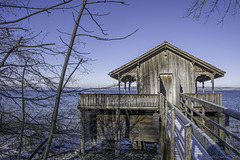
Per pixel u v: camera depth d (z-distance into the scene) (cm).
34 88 282
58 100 202
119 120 1156
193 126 227
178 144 421
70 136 326
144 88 1452
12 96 290
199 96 1209
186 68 1451
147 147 1462
